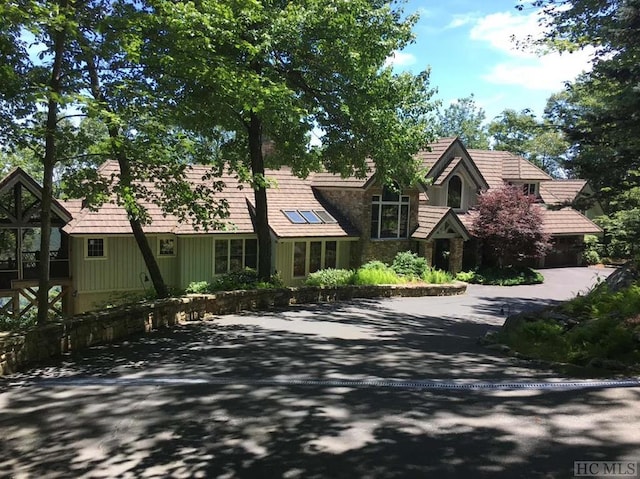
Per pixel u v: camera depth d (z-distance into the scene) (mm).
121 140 9641
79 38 8508
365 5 15016
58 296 21219
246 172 13328
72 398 6391
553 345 8695
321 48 15086
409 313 16953
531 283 28484
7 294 19922
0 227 19750
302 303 18250
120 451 4730
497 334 10688
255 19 11953
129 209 10773
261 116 14406
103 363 8438
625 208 15922
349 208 26594
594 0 11148
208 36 10984
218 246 23203
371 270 23266
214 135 14383
